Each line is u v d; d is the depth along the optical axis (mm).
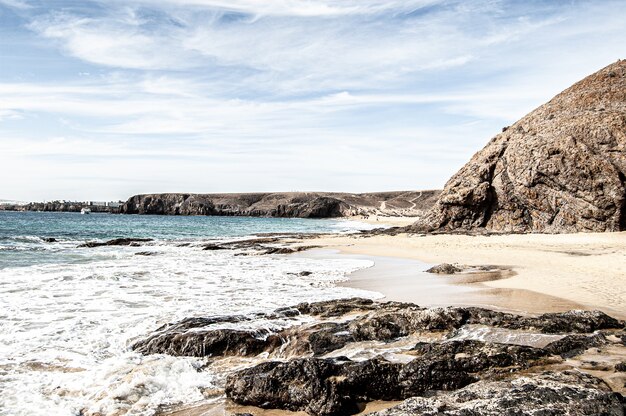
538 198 38500
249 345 9477
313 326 10242
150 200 151125
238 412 6633
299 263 24094
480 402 5199
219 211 154250
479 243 31656
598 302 12461
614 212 34062
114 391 7332
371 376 6762
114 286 16531
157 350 9453
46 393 7387
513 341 8867
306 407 6426
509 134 45844
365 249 31875
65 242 39094
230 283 17500
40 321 11555
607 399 4984
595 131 37188
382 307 12109
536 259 22438
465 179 44531
